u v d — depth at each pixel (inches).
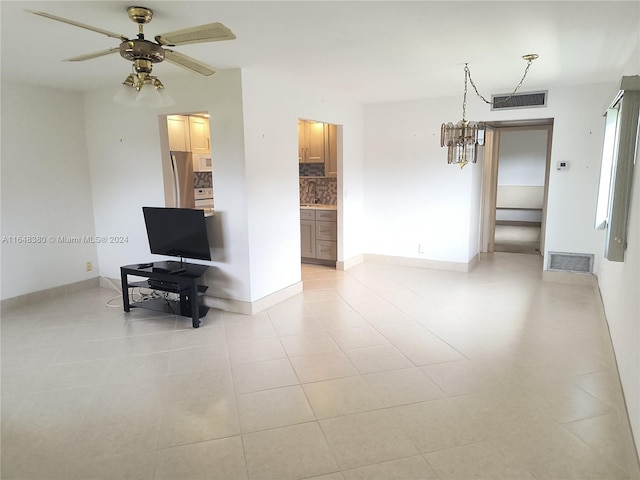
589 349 135.2
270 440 92.2
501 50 131.9
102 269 211.8
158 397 110.1
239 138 156.9
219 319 164.9
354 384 115.3
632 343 94.7
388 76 169.3
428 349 136.6
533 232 379.2
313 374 121.2
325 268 246.7
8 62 142.8
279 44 123.8
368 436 93.0
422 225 240.2
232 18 102.0
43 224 187.8
